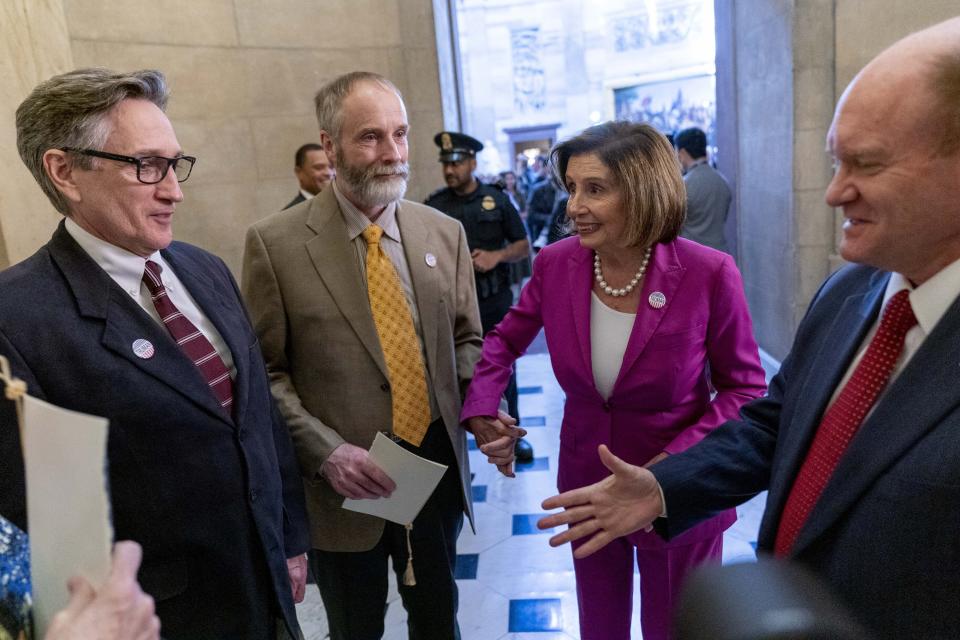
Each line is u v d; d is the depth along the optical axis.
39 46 2.64
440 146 3.57
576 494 1.06
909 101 0.69
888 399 0.78
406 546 1.68
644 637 1.53
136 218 1.04
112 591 0.56
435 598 1.73
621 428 1.43
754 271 4.71
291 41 3.95
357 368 1.56
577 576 1.58
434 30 4.11
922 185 0.71
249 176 3.94
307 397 1.60
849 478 0.80
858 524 0.78
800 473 0.92
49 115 1.00
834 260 3.75
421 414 1.61
